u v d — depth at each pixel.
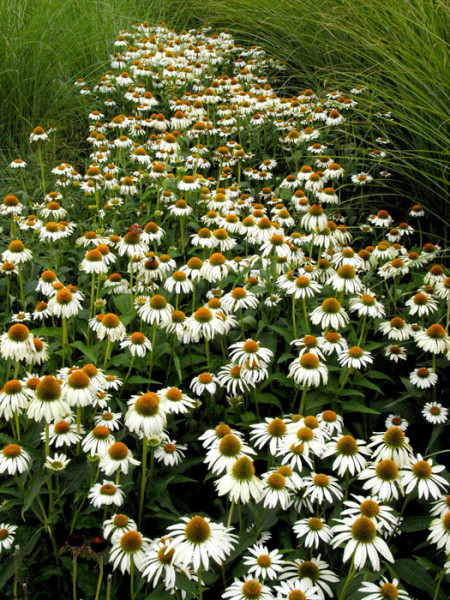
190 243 1.76
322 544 0.91
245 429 1.16
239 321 1.31
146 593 0.87
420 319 1.43
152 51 2.96
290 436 0.90
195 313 1.18
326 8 2.67
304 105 2.35
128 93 2.50
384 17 2.29
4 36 2.41
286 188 1.90
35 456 0.92
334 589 0.86
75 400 0.94
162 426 0.91
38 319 1.42
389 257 1.50
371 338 1.43
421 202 1.91
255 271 1.44
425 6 2.07
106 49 3.08
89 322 1.26
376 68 2.25
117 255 1.66
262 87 2.60
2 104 2.40
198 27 3.81
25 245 1.69
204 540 0.74
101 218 1.76
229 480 0.81
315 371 1.07
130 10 3.63
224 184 2.14
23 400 0.94
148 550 0.81
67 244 1.68
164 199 1.83
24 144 2.38
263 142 2.45
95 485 0.91
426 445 1.23
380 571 0.83
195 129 2.22
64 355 1.19
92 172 1.81
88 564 0.92
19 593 0.87
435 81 1.81
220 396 1.20
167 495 1.01
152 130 2.51
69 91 2.64
